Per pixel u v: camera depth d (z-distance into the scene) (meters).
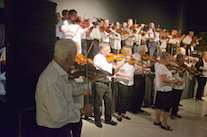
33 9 1.35
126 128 2.47
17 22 1.29
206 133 2.43
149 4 4.48
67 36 2.56
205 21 4.63
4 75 2.36
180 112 3.21
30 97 1.43
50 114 1.01
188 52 4.41
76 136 1.53
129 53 2.61
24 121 1.38
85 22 3.02
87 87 1.52
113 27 3.58
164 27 4.85
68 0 3.10
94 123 2.54
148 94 3.35
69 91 1.12
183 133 2.42
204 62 3.66
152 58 3.36
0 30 2.63
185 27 4.93
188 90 3.94
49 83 0.98
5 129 1.38
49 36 1.48
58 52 1.03
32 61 1.40
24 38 1.34
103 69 2.17
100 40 3.26
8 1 1.27
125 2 4.03
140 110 3.15
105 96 2.50
